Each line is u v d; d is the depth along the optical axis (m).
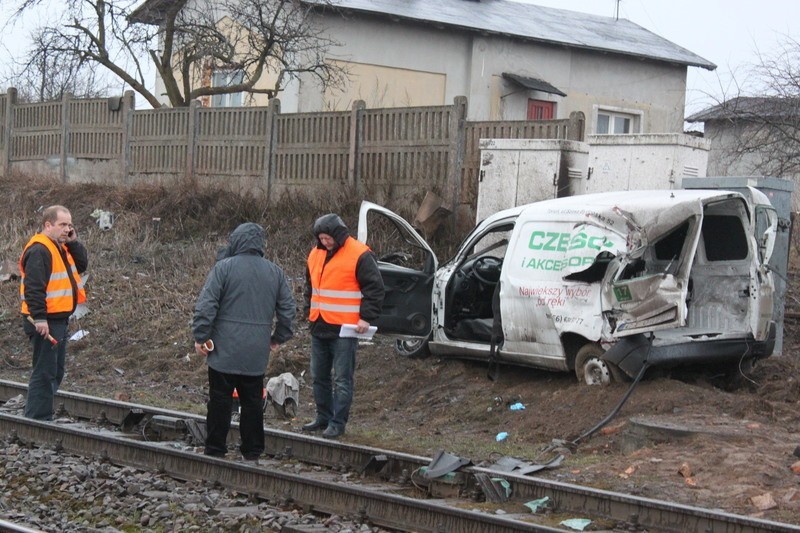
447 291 12.23
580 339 10.95
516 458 9.08
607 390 10.47
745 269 10.95
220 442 8.71
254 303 8.60
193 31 23.02
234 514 7.28
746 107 18.72
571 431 10.05
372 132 17.20
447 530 6.90
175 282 16.61
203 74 24.55
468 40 27.38
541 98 28.48
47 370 10.03
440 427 10.94
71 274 10.10
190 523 7.04
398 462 8.58
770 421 9.70
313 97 25.31
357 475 8.66
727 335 10.78
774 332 11.17
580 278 10.65
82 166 22.86
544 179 13.95
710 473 8.16
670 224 10.10
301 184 18.41
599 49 28.69
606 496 7.26
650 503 7.02
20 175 23.56
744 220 10.94
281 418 11.28
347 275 9.77
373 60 26.14
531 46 28.19
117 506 7.43
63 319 10.06
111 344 14.63
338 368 9.91
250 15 22.88
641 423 9.24
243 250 8.68
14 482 8.06
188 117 20.38
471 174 15.73
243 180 19.36
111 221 19.53
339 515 7.38
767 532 6.52
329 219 9.79
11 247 19.06
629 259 10.24
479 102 27.55
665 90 30.50
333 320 9.83
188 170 20.31
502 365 12.20
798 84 18.09
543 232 11.18
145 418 10.25
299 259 16.72
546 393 11.18
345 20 25.64
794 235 15.86
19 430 9.71
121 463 8.81
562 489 7.52
